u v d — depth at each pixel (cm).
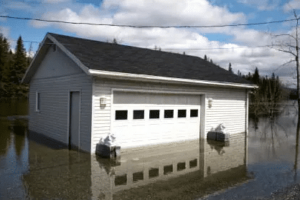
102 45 1111
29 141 994
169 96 1019
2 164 674
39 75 1217
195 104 1123
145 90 920
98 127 803
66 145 930
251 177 617
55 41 970
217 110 1193
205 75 1148
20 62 4325
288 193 516
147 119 948
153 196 488
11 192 487
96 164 696
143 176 609
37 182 547
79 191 503
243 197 493
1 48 4041
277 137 1230
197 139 1130
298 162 766
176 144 1013
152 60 1123
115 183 555
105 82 815
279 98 2914
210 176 619
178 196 491
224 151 907
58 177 583
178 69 1099
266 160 786
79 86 856
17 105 2986
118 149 790
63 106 968
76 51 883
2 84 3881
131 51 1171
